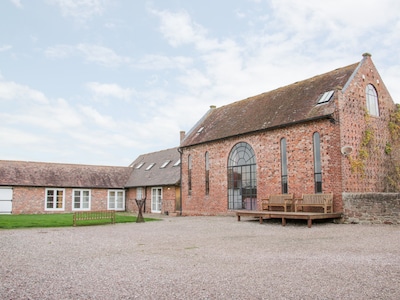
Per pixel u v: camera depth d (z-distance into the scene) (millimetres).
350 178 16641
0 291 5910
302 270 7047
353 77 17938
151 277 6734
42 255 9367
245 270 7160
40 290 5957
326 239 11266
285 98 21609
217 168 23719
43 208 30797
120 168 37594
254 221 18328
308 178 17766
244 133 21375
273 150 19688
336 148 16578
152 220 21484
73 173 33719
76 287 6125
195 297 5480
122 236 13414
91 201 33594
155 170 33594
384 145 19016
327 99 18016
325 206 15797
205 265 7727
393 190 18609
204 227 16047
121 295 5633
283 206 18344
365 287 5809
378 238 10984
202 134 26078
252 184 21094
